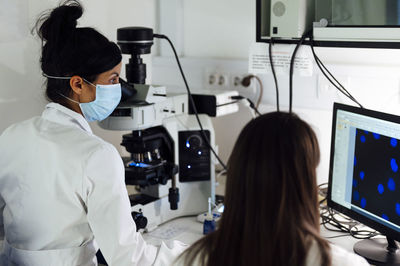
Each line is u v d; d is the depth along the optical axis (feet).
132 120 5.83
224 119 8.30
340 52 6.95
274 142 2.81
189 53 8.73
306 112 7.39
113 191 4.33
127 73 6.31
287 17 5.75
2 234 5.18
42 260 4.53
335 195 5.82
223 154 8.46
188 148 6.54
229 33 8.21
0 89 6.06
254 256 2.76
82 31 4.54
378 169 5.19
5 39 6.00
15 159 4.48
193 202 6.72
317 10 5.65
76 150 4.29
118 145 7.86
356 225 6.15
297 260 2.72
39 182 4.36
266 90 7.72
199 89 8.05
